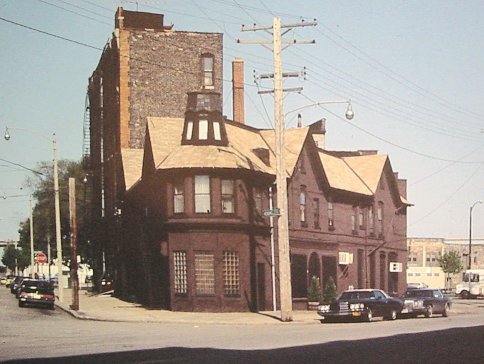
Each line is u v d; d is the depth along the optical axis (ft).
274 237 159.33
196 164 144.46
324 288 176.65
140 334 90.17
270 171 159.12
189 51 210.59
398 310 134.72
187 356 63.82
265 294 154.61
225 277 145.59
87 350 69.21
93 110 244.83
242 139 165.48
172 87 208.54
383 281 211.61
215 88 211.00
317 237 178.09
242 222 146.92
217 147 148.36
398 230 223.10
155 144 154.51
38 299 158.51
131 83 205.87
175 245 146.10
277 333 92.73
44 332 94.07
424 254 413.59
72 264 145.79
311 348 71.46
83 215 258.98
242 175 147.74
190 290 144.05
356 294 129.70
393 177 218.59
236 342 78.18
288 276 124.16
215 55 211.82
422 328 104.99
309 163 177.47
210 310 143.64
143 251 167.22
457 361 60.80
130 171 187.62
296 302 165.99
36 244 336.29
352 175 204.33
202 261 145.07
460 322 124.57
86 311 142.41
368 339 82.79
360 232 199.72
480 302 240.32
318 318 131.34
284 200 122.93
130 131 204.03
